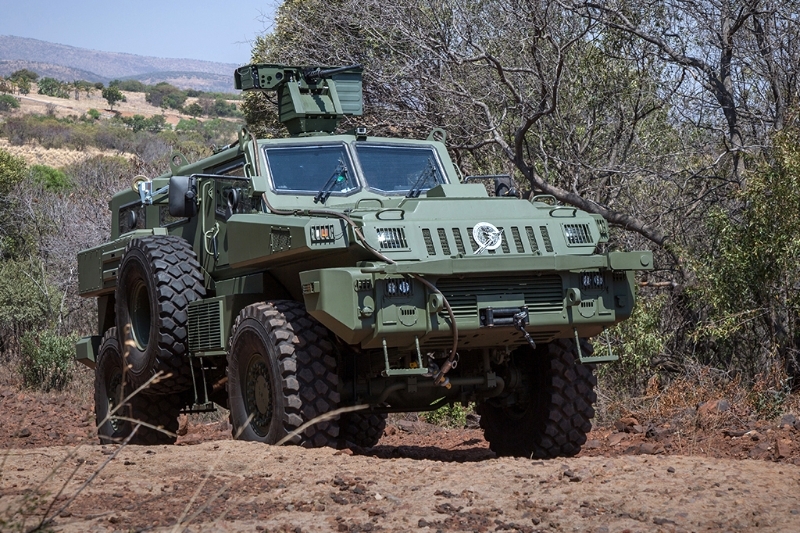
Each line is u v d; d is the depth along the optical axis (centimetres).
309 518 541
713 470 652
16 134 8675
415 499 581
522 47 1653
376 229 794
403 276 773
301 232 799
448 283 792
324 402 808
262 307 848
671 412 1089
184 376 1000
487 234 819
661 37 1589
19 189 2958
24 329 2381
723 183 1567
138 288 1044
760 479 621
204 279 1037
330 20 1942
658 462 688
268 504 580
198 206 1059
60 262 2473
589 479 625
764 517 522
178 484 641
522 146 1683
